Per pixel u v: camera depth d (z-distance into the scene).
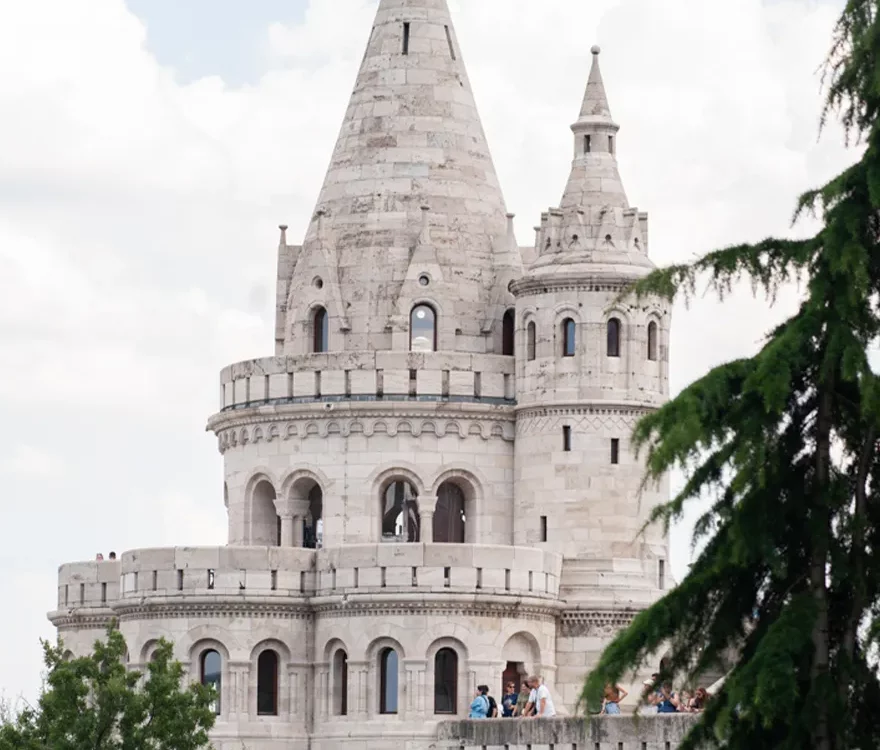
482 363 115.81
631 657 60.31
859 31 59.53
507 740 97.56
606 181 115.00
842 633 60.94
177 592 109.19
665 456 59.09
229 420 118.50
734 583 61.09
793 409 60.97
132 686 94.19
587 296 113.19
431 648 106.94
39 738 91.81
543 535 113.38
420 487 114.69
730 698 58.66
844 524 60.88
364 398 114.94
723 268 60.72
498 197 120.69
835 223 59.25
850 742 60.09
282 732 108.38
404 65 120.25
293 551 109.69
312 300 118.06
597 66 116.62
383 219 118.12
